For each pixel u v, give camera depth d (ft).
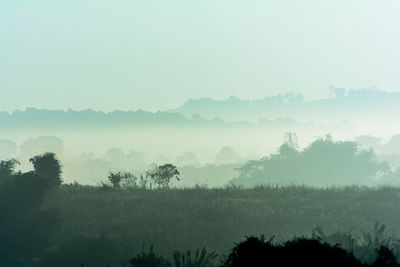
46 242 260.21
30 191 282.56
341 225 281.54
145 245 252.01
